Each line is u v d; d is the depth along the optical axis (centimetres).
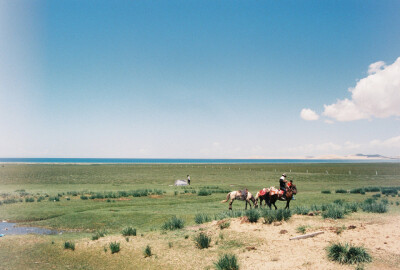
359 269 941
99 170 10119
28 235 1702
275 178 6662
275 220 1565
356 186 4800
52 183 5459
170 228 1739
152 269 1133
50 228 2041
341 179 6369
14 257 1334
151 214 2352
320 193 3675
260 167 13425
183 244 1382
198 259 1181
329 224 1456
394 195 3162
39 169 10469
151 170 10238
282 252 1156
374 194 3384
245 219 1620
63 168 11388
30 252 1398
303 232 1361
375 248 1103
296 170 10612
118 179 6419
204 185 5038
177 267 1123
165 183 5481
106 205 2906
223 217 1842
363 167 13075
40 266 1227
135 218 2245
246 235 1408
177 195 3691
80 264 1244
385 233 1262
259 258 1121
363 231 1303
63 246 1466
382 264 970
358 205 1964
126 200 3247
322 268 979
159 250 1316
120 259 1259
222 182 5694
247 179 6412
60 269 1190
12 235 1727
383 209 1738
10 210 2622
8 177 6869
